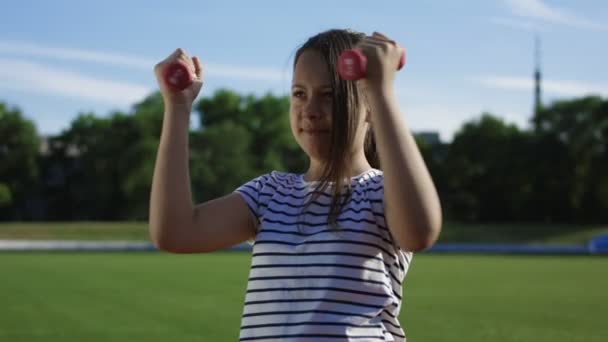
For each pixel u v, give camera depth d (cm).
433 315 1589
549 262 3750
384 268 278
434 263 3612
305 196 291
